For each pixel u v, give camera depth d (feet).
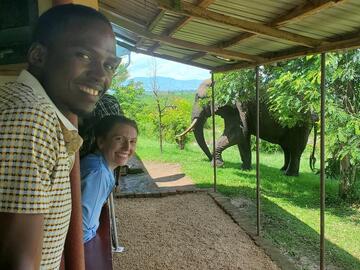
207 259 13.82
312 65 21.68
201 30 11.78
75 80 3.10
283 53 13.25
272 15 8.95
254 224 17.89
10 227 2.49
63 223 3.04
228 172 30.73
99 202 7.06
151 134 51.49
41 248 2.63
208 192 23.40
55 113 2.84
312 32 9.78
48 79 3.14
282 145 32.01
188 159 37.04
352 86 22.44
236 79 27.86
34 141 2.59
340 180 23.98
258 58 14.52
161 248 14.64
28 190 2.54
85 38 3.07
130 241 15.20
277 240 16.26
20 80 3.08
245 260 13.85
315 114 24.89
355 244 16.62
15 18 6.12
